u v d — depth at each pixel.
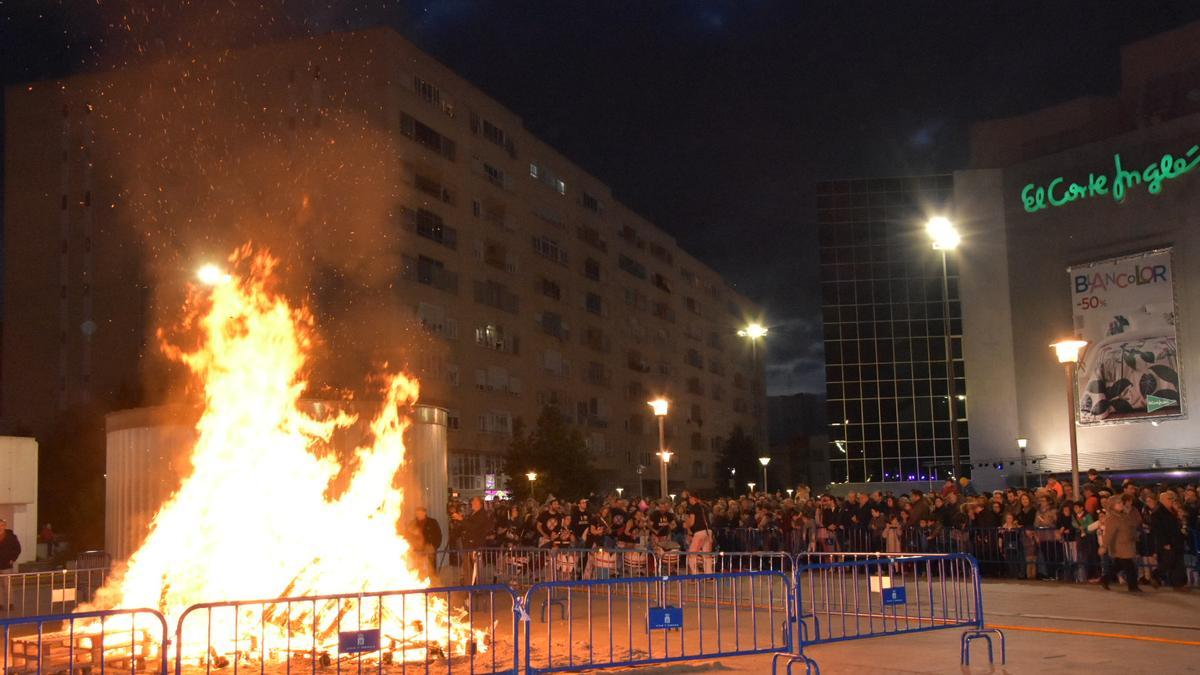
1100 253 58.34
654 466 82.81
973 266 62.84
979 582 10.45
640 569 18.50
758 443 106.44
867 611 14.05
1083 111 61.75
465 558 18.02
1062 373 59.22
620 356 78.75
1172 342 55.22
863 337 72.75
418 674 9.80
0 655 10.82
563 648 11.46
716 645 11.72
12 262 56.50
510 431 61.56
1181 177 55.72
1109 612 13.88
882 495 22.34
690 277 94.12
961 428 71.31
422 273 53.50
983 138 65.00
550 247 68.88
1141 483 55.00
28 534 26.22
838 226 73.94
